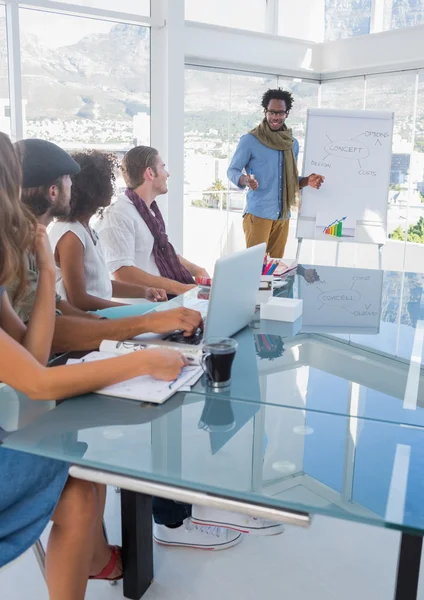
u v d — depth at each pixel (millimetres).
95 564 1562
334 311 2072
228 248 6078
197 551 1799
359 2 5793
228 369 1363
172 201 5008
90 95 4555
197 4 5492
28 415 1205
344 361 1563
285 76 5996
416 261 5590
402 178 5637
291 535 1878
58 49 4332
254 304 1884
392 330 1861
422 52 5145
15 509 1209
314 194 4711
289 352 1626
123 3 4566
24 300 1611
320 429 1165
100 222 2861
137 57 4754
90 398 1283
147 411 1225
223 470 1007
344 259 6176
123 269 2811
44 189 1858
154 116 4906
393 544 1839
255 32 5535
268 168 4789
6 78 4141
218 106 5629
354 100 5961
